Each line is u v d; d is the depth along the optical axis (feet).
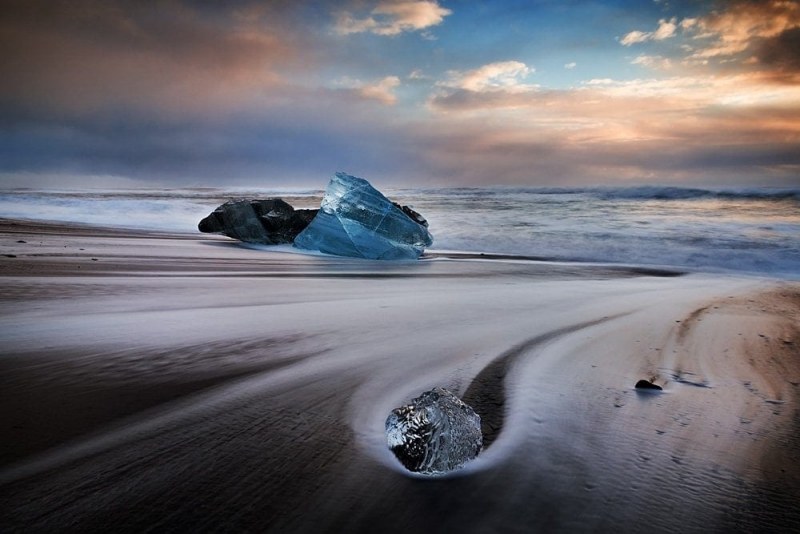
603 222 59.88
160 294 21.24
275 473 7.47
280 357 13.23
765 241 43.19
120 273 26.53
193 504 6.63
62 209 85.05
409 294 23.34
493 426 9.27
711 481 7.44
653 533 6.22
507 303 21.31
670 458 8.13
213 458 7.86
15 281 22.41
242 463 7.74
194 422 9.17
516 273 32.19
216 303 19.92
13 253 32.09
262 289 23.57
